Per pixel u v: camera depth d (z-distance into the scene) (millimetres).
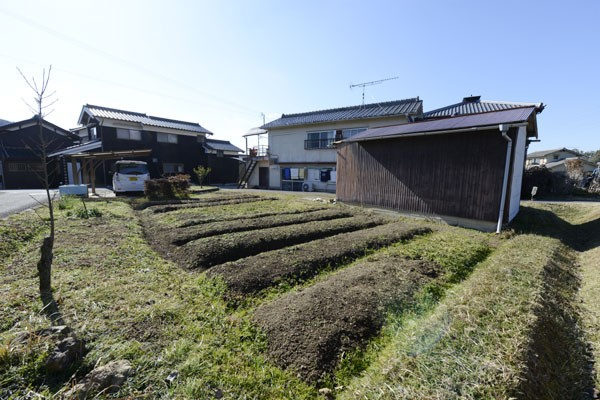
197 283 3354
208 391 1686
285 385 1896
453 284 3572
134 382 1676
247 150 22234
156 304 2652
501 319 2363
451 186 7375
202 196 12453
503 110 7691
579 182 16375
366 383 1846
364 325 2523
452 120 8086
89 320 2289
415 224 6953
